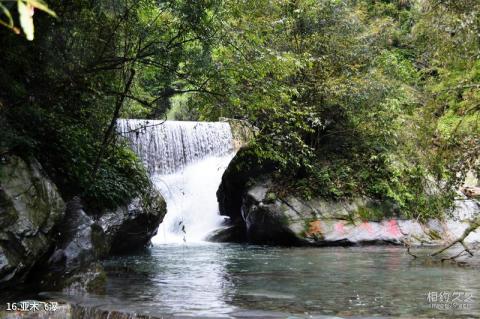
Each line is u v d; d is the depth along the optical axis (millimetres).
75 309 4957
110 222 9297
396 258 9883
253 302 5309
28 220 5711
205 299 5449
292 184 13977
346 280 6930
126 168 11164
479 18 8469
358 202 13836
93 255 7348
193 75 8609
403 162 13992
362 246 12797
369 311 4887
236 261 9305
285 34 13789
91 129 9477
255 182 14242
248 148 12375
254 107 9156
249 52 8625
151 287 6215
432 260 9508
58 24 7039
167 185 16375
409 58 18766
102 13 7871
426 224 13852
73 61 7617
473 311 4910
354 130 14906
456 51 9031
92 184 8773
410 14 21109
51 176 8133
